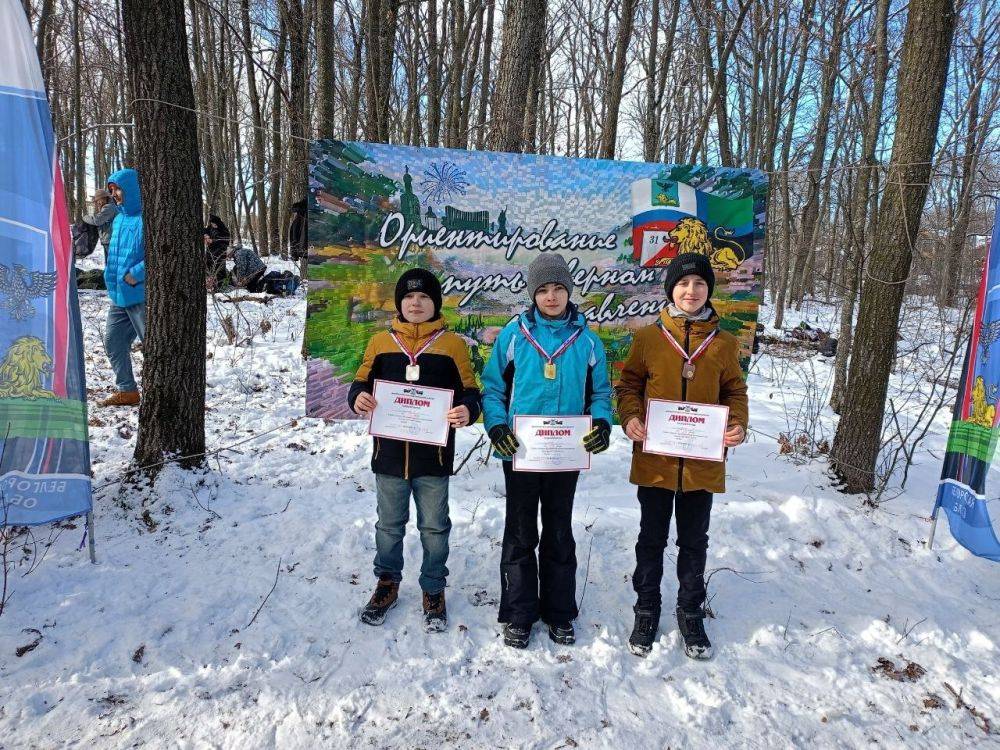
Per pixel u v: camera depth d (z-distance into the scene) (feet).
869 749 7.42
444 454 8.96
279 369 21.35
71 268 9.68
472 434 16.29
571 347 8.79
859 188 22.80
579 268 14.33
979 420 10.96
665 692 8.18
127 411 17.16
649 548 9.12
